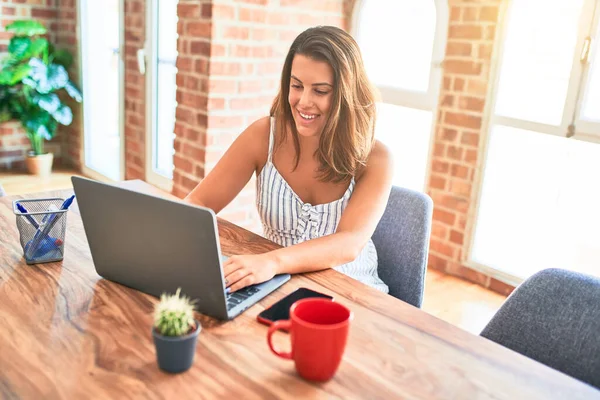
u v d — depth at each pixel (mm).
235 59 2770
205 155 2832
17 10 4066
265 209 1531
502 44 2457
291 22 2924
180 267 970
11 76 3816
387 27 3027
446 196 2777
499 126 2604
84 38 4082
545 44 2430
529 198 2637
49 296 1031
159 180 3605
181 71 2914
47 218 1156
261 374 825
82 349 866
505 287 2639
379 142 1503
